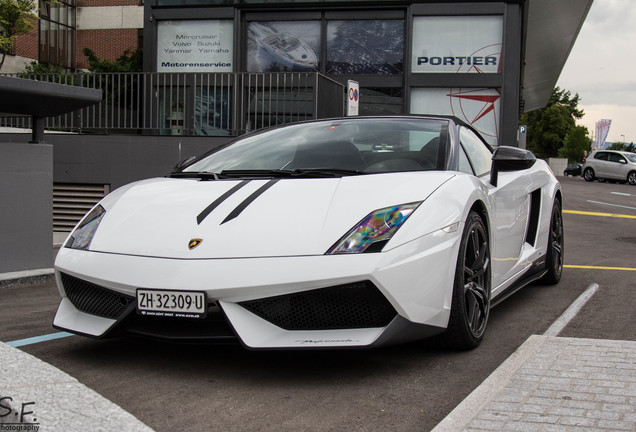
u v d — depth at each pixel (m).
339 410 2.23
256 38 12.07
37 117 5.41
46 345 3.09
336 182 2.93
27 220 5.27
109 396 2.36
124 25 27.66
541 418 2.03
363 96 11.80
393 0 11.45
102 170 8.78
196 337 2.52
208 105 9.44
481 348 3.06
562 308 4.05
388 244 2.53
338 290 2.47
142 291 2.55
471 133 3.92
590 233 9.45
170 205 2.92
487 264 3.22
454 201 2.85
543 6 14.78
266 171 3.23
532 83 28.78
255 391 2.43
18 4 17.53
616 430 1.93
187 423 2.10
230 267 2.49
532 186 4.35
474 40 11.38
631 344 2.94
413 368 2.73
